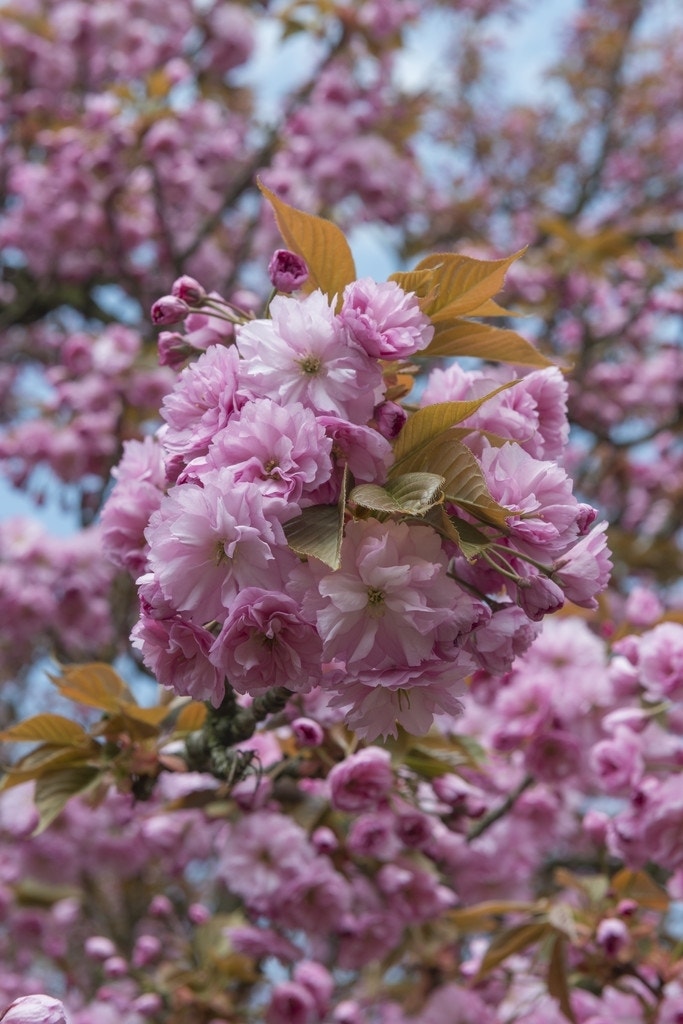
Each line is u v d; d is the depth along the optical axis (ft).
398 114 25.64
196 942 13.42
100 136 21.95
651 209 38.17
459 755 9.43
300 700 8.96
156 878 18.67
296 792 10.65
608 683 10.41
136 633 5.90
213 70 25.75
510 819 12.46
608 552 5.88
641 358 29.14
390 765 8.57
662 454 28.02
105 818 15.25
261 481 5.52
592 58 40.01
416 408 6.56
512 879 13.14
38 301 24.68
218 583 5.51
